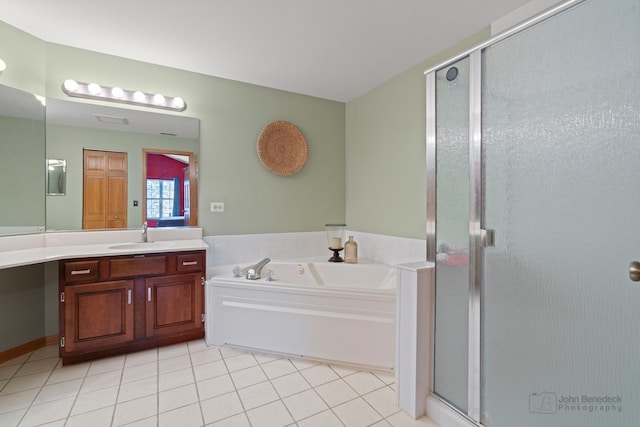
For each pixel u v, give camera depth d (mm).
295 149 3297
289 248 3316
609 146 1032
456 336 1543
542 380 1211
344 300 2141
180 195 2820
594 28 1058
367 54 2490
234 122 3021
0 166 2191
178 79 2777
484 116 1414
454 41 2295
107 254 2145
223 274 2666
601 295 1055
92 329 2125
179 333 2410
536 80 1222
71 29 2174
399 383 1711
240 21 2053
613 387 1030
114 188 2590
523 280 1274
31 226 2312
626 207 996
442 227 1624
